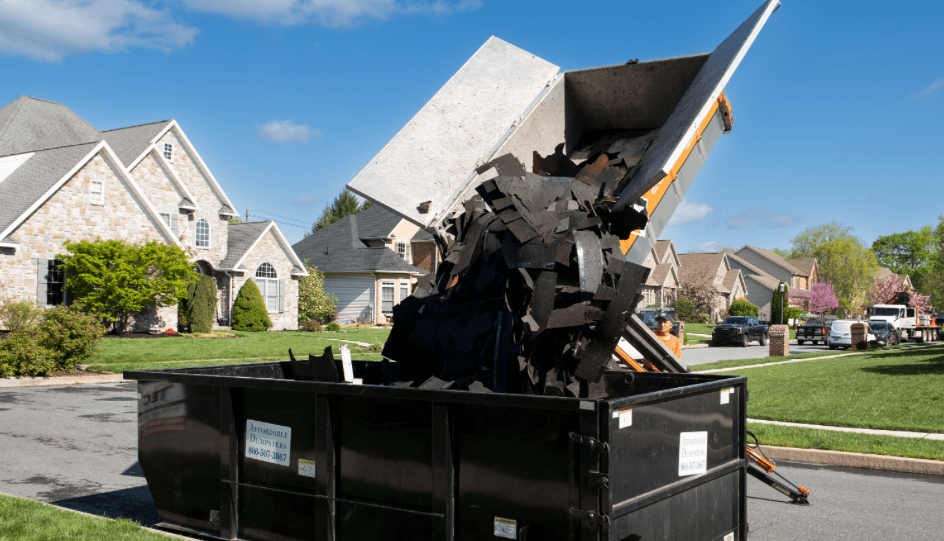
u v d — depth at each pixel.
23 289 23.59
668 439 3.55
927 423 10.00
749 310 59.78
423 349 4.42
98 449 8.44
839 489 6.98
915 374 16.55
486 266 4.29
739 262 84.50
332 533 3.93
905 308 40.59
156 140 30.77
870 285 81.56
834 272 83.12
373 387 3.77
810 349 35.19
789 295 75.81
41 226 24.08
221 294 34.00
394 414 3.75
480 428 3.46
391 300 42.12
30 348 14.63
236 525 4.43
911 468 7.76
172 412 4.84
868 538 5.38
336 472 3.97
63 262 23.92
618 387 4.95
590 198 4.79
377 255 42.53
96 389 13.81
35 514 5.28
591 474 3.04
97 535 4.72
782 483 6.39
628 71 6.68
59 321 15.38
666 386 4.73
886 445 8.46
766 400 12.76
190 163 32.59
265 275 34.78
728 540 4.09
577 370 3.86
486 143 6.43
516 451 3.33
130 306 24.42
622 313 3.76
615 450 3.11
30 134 31.67
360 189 5.92
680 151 4.86
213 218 33.41
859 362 21.44
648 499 3.31
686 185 6.00
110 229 25.98
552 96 6.89
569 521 3.13
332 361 4.14
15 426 9.87
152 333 27.19
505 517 3.35
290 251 35.47
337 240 46.25
